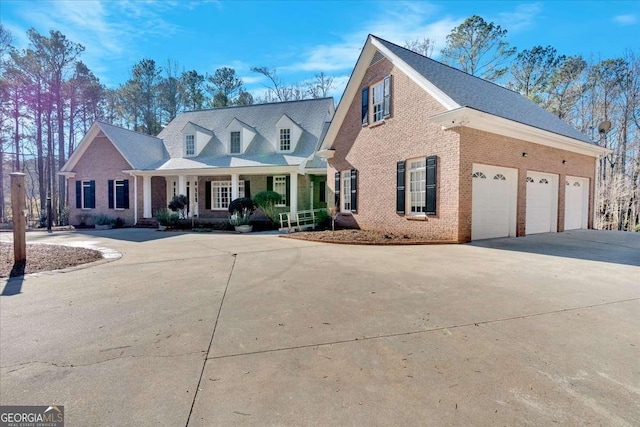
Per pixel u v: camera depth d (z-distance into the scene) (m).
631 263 6.81
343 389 2.35
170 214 17.52
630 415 2.02
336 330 3.41
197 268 6.64
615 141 25.44
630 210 25.28
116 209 20.17
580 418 1.99
